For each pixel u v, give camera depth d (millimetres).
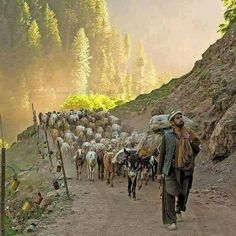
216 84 26516
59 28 195125
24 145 39250
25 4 185625
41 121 41719
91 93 174250
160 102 36094
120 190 17359
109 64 187375
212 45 33969
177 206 10852
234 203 13625
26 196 21484
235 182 16516
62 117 36969
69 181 20500
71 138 30031
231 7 37938
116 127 32062
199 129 22250
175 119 10156
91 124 34219
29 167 29469
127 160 15492
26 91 165500
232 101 21609
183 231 10602
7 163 32875
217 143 19562
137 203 14406
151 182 18062
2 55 177375
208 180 17672
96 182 19906
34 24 175750
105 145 22109
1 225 10047
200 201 13820
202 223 11289
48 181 22438
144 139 16344
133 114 40656
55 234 11109
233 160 18625
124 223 11758
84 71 167625
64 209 13844
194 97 29156
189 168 10094
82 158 21062
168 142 10055
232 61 27516
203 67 33594
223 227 10992
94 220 12266
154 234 10516
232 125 19281
